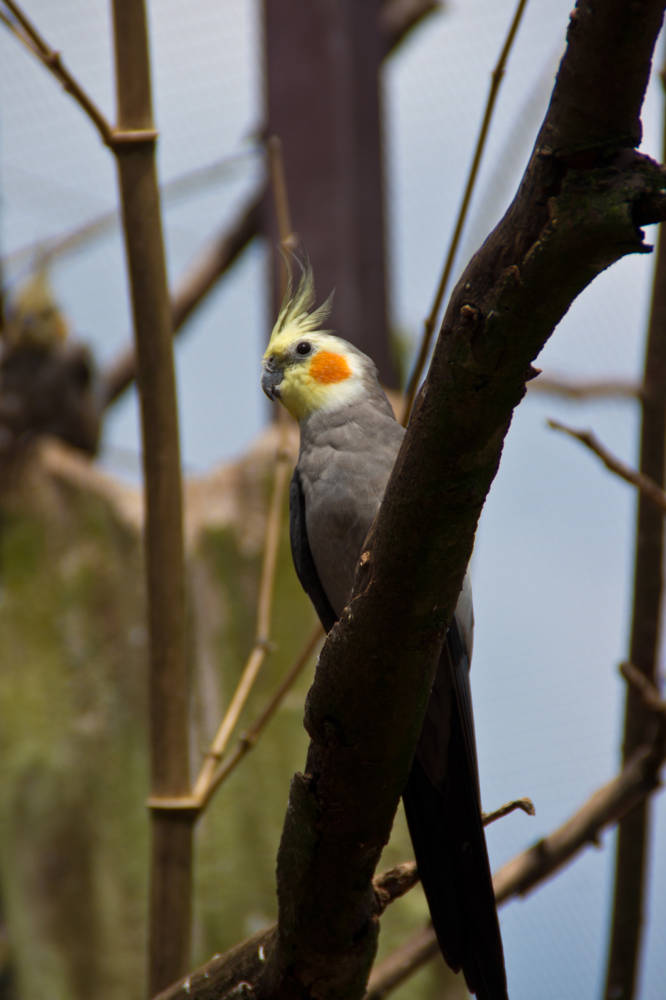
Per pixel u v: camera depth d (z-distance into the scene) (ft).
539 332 11.25
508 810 17.70
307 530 22.00
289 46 36.06
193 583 32.48
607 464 20.25
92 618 33.60
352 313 34.76
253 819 31.19
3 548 34.50
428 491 12.25
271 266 35.83
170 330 19.92
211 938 30.27
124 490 35.22
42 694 33.01
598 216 10.42
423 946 21.21
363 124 36.11
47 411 41.06
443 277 18.99
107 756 32.50
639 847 24.39
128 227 19.58
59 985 30.76
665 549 23.94
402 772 14.14
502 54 18.34
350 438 21.94
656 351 23.48
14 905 31.22
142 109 19.61
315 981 15.72
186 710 19.95
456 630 19.56
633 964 24.43
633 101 10.21
